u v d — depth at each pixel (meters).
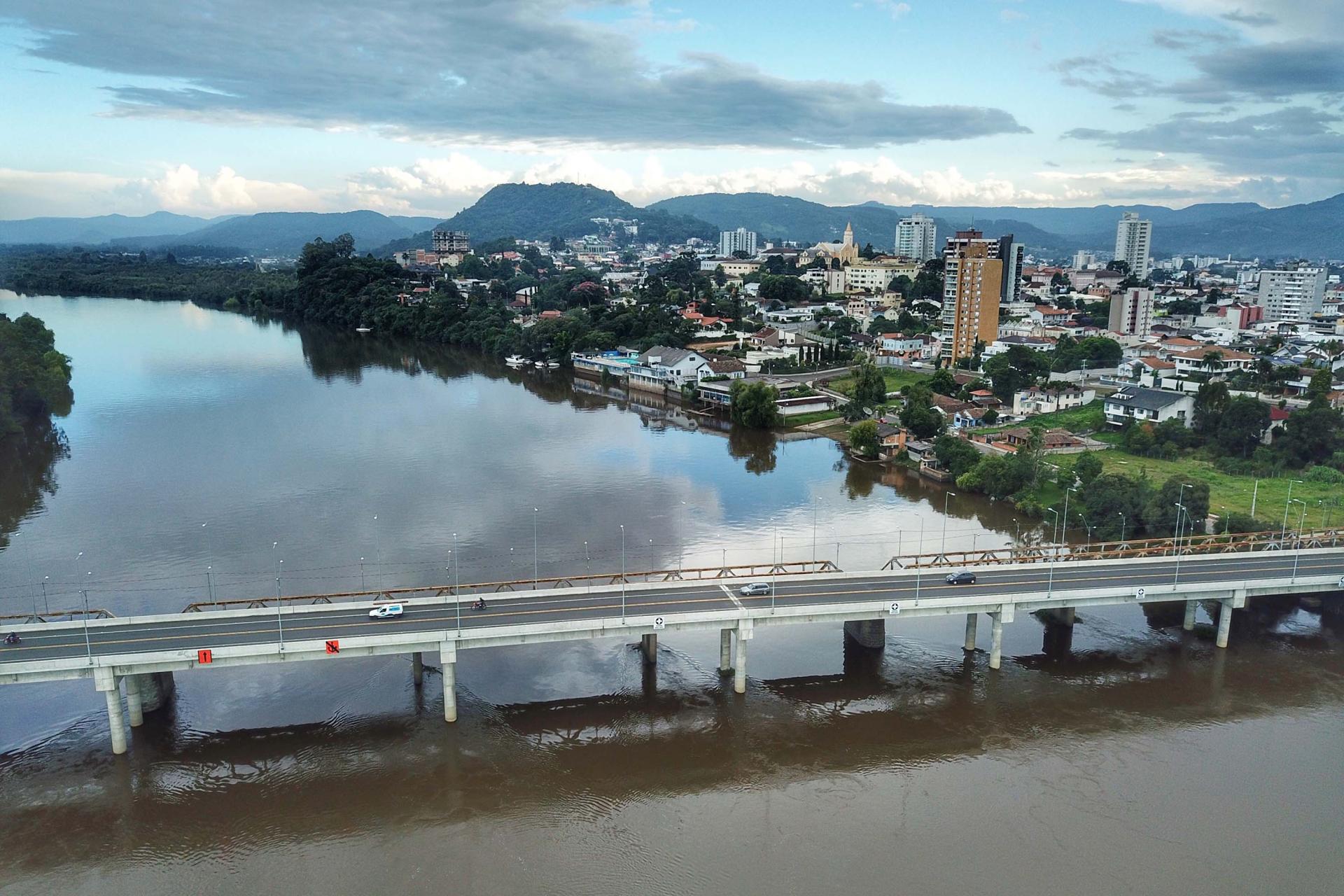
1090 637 127.25
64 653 97.50
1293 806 89.69
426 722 103.81
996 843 84.25
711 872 80.38
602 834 85.50
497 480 193.88
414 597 124.62
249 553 149.75
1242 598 121.69
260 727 102.12
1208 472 193.62
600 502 179.88
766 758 97.88
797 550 154.25
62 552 149.50
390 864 81.50
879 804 90.00
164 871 80.81
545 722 104.25
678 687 112.25
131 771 94.56
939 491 193.62
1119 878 79.56
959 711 107.44
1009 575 126.25
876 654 120.69
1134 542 139.50
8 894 77.81
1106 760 97.69
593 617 108.12
